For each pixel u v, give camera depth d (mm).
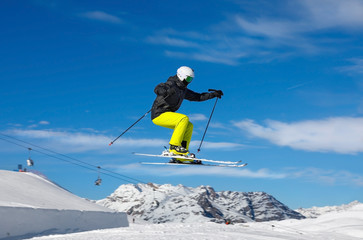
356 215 81625
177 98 8453
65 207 18859
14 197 17734
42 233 13555
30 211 13352
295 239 12773
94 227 17438
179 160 8484
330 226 77188
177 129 8297
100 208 23062
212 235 9617
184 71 8258
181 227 12055
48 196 21562
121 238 8586
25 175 25719
